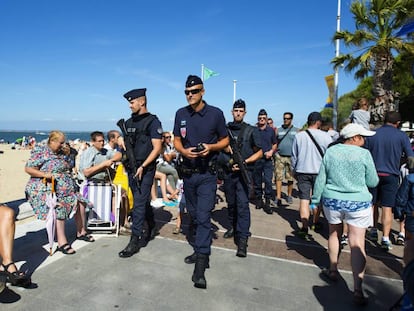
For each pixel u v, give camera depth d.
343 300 2.97
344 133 3.24
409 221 3.38
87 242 4.28
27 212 5.52
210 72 13.75
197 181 3.45
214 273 3.47
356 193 3.03
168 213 6.03
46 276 3.25
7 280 2.80
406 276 1.85
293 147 4.91
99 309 2.70
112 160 4.73
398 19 11.30
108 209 4.60
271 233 5.03
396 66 13.77
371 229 4.78
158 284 3.16
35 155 3.72
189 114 3.53
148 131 4.07
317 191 3.29
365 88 27.31
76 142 35.09
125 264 3.61
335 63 13.31
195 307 2.77
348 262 3.88
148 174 4.09
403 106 24.41
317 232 5.11
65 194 3.83
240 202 4.05
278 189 7.10
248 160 4.32
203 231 3.29
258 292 3.07
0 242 2.90
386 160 4.25
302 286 3.23
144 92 4.16
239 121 4.63
